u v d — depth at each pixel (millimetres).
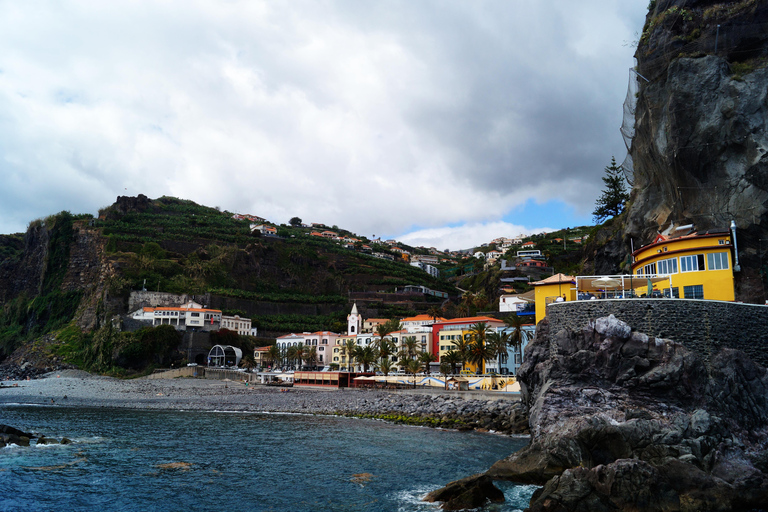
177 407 91062
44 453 49594
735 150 55125
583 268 95250
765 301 48031
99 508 33688
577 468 30375
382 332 128250
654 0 74312
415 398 79500
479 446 51406
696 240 49812
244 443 55000
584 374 39969
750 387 37656
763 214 51094
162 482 39500
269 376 128875
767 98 54500
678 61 59875
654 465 30297
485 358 96438
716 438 32094
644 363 38281
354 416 76688
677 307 40250
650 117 64750
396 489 37312
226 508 33594
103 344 149625
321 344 157250
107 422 71938
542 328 53312
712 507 27906
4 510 33156
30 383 126875
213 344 156125
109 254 184750
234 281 199625
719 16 61031
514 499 33062
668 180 63000
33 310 189875
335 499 35156
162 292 172375
